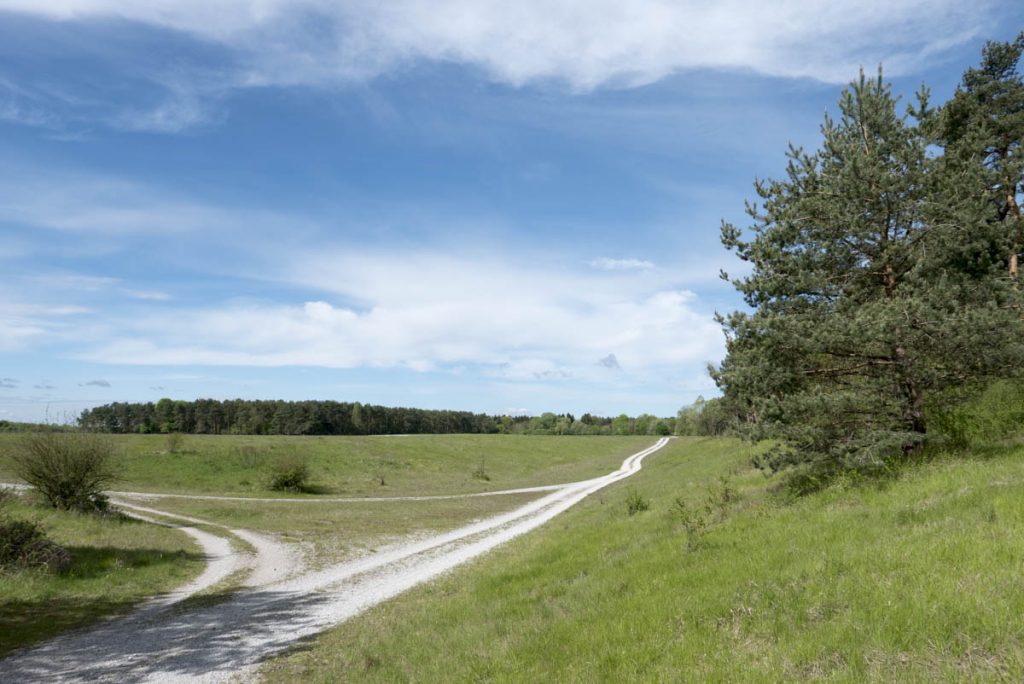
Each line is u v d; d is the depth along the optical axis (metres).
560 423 162.12
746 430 14.40
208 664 9.91
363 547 23.67
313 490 48.97
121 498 41.62
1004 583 6.06
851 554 8.20
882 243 13.70
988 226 13.34
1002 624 5.36
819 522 10.62
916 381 13.25
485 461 77.94
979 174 13.93
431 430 143.62
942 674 5.01
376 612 13.43
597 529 17.89
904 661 5.39
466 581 14.85
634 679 6.61
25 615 13.02
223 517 33.03
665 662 6.82
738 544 10.87
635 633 7.89
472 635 9.66
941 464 12.23
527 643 8.59
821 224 14.24
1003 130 23.83
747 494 17.02
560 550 15.78
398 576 17.78
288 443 72.25
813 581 7.70
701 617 7.81
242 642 11.19
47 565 16.17
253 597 15.37
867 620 6.15
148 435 71.75
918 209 13.37
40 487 28.22
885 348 12.95
